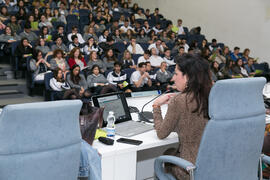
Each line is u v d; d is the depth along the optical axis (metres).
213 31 9.19
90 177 1.43
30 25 6.79
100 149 1.63
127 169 1.72
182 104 1.54
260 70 7.39
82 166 1.41
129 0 11.25
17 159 1.08
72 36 6.60
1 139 1.05
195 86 1.52
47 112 1.11
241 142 1.46
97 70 5.24
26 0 8.60
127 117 2.19
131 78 5.64
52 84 4.80
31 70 5.27
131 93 2.93
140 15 10.18
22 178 1.11
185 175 1.56
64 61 5.56
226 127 1.39
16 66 5.66
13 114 1.04
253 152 1.54
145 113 2.34
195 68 1.53
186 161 1.46
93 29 7.52
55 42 6.39
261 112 1.50
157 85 5.78
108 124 1.94
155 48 6.90
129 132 1.91
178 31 9.38
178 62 1.59
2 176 1.08
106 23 8.77
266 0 7.85
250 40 8.30
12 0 8.31
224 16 8.85
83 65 5.73
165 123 1.63
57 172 1.20
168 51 7.04
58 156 1.18
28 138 1.09
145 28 8.99
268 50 7.94
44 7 8.60
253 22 8.20
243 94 1.42
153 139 1.82
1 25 6.68
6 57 6.05
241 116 1.42
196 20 9.64
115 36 7.73
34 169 1.13
